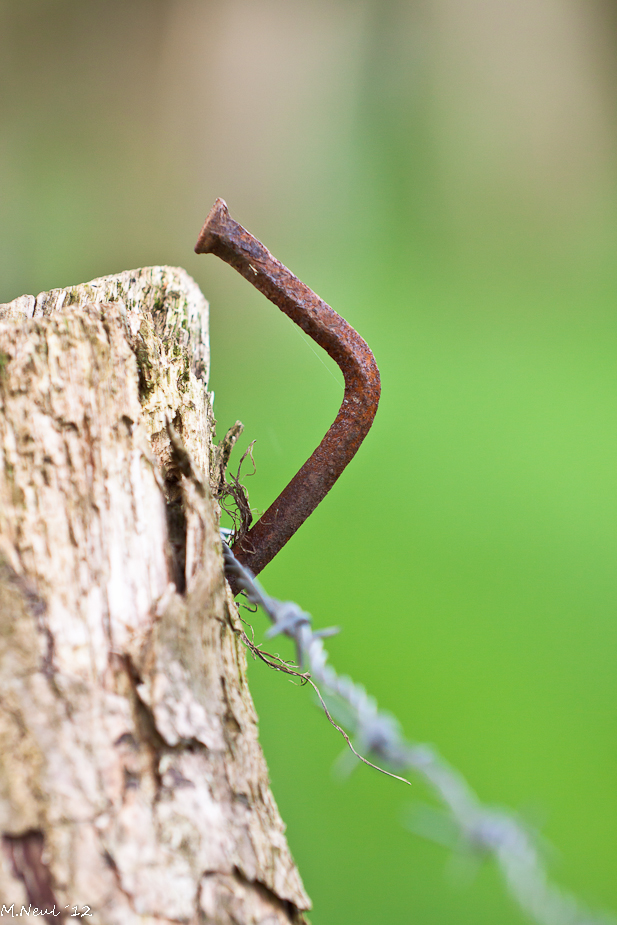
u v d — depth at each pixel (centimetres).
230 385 139
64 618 33
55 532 33
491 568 84
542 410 133
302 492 36
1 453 33
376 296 194
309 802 52
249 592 36
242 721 33
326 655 36
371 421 36
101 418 34
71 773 32
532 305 191
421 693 63
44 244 183
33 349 34
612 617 76
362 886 45
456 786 39
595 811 51
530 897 39
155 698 32
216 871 32
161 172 206
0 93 200
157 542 33
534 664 67
